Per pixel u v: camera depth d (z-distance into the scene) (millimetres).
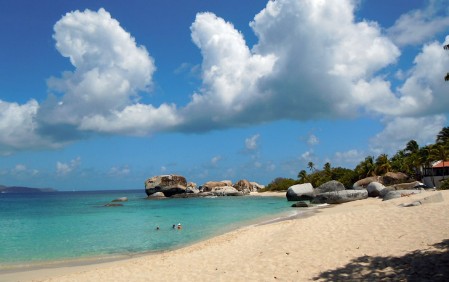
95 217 52438
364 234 16891
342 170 102562
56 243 28500
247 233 23609
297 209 50594
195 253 18531
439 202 23312
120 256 22609
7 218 53469
